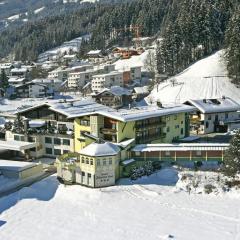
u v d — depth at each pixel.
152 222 46.62
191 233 43.94
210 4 155.50
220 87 121.12
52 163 69.00
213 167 61.78
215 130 88.56
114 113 66.25
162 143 70.62
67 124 72.81
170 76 145.00
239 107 91.50
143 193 54.81
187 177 58.28
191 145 63.53
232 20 130.62
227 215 48.16
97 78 167.00
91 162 56.72
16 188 57.41
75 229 45.25
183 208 50.19
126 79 172.12
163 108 74.38
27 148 69.75
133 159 62.66
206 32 148.25
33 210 50.25
